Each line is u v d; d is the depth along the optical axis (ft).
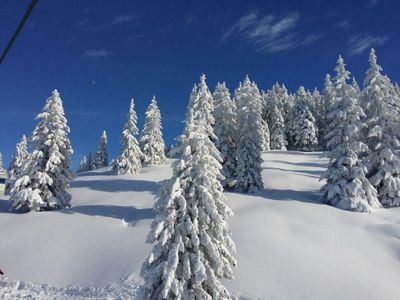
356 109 99.50
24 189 93.40
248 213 83.97
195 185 36.91
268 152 222.28
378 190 103.45
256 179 114.01
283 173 141.18
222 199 38.24
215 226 36.40
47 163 96.07
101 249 63.10
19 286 50.88
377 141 106.22
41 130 100.58
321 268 52.39
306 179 134.62
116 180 140.67
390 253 64.64
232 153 119.24
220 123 123.34
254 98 123.65
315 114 254.68
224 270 36.60
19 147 184.34
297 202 96.22
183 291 33.76
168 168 172.04
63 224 79.51
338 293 45.60
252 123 119.24
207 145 38.86
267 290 46.21
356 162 97.40
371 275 53.42
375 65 109.50
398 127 103.96
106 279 52.13
